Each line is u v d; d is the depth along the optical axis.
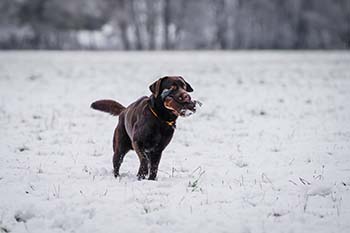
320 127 13.40
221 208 7.14
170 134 8.29
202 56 43.50
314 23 68.75
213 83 23.64
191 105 7.67
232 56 43.62
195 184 8.19
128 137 8.88
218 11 70.25
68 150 10.95
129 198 7.43
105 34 69.69
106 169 9.40
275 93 20.27
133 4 67.06
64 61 35.62
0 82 23.28
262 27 70.50
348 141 11.65
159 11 68.19
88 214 6.88
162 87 7.93
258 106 17.20
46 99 18.52
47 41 64.94
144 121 8.12
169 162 10.05
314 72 28.09
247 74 27.56
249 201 7.44
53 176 8.73
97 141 11.95
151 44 68.50
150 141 8.19
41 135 12.41
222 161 10.11
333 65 32.62
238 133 12.84
